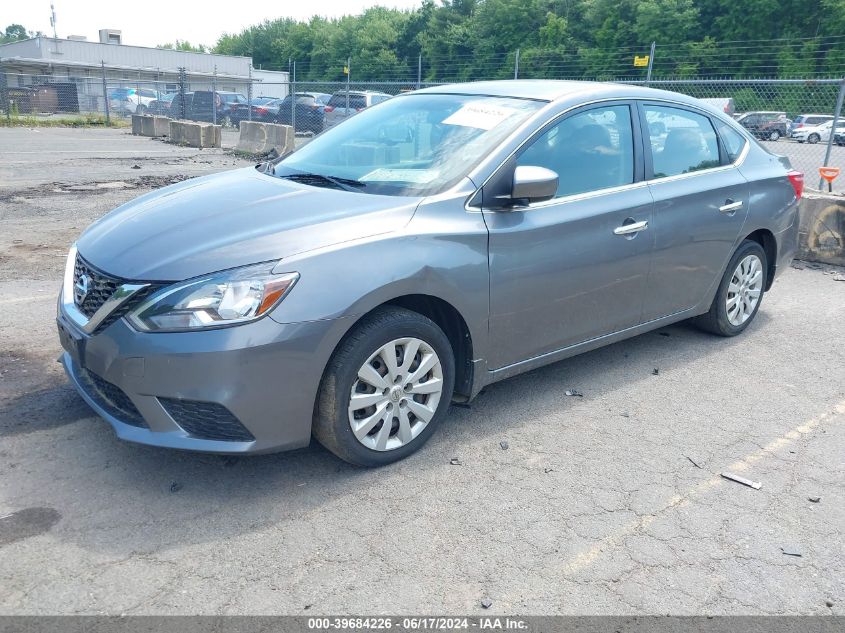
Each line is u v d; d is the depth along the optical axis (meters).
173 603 2.47
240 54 105.06
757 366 4.87
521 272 3.65
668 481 3.38
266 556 2.74
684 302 4.79
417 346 3.34
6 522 2.87
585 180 4.02
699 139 4.86
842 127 18.02
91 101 34.81
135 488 3.14
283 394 2.96
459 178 3.56
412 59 75.38
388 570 2.69
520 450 3.62
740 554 2.87
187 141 20.73
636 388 4.44
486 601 2.53
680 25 49.94
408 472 3.36
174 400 2.87
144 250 3.08
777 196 5.32
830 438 3.87
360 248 3.11
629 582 2.68
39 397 3.96
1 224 8.43
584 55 53.09
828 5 46.03
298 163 4.20
